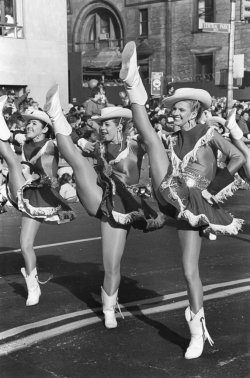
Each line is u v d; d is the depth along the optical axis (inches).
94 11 1905.8
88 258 335.9
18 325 224.7
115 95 1247.5
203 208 183.6
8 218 482.0
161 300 254.5
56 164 246.4
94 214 215.6
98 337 212.7
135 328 221.5
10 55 895.7
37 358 195.0
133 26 1809.8
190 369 185.0
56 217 243.6
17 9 903.1
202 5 1657.2
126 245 367.6
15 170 243.6
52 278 293.0
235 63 841.5
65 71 967.0
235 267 310.7
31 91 925.8
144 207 215.5
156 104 953.5
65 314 237.3
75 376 181.5
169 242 377.4
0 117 239.3
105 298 220.2
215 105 902.4
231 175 187.0
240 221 192.4
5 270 311.0
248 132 724.0
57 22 948.0
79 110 785.6
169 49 1727.4
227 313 236.2
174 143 194.2
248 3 681.6
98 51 1881.2
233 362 189.9
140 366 187.8
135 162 212.5
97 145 219.8
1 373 183.8
